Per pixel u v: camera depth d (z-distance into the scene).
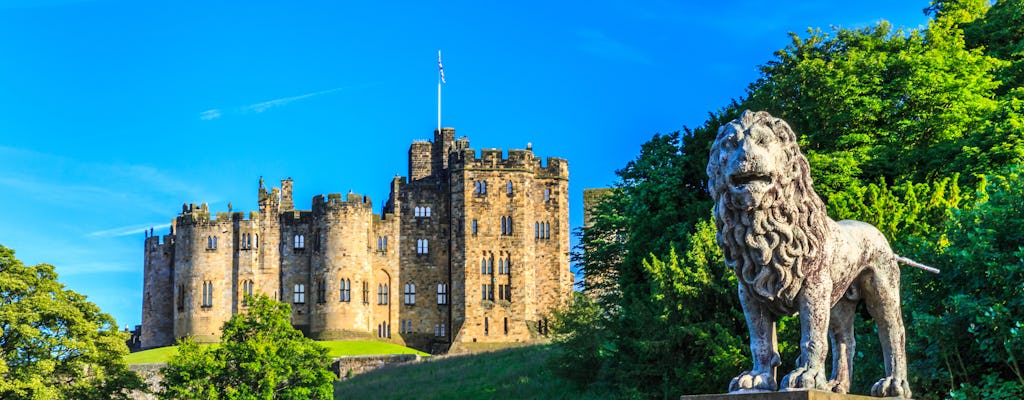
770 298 12.92
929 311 21.16
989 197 22.59
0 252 65.62
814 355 12.85
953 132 53.12
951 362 20.69
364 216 151.50
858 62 55.75
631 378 46.47
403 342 152.00
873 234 14.18
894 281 14.22
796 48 62.81
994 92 60.66
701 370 41.31
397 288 152.88
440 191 154.88
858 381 21.33
